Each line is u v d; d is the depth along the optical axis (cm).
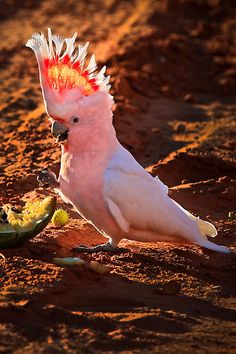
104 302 1183
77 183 1297
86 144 1285
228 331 1129
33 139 2086
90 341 1049
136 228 1334
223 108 2650
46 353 1009
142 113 2441
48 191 1691
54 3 3956
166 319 1138
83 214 1344
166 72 2894
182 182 1822
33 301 1123
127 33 3231
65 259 1260
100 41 3222
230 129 2353
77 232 1448
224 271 1361
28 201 1597
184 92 2798
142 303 1193
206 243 1390
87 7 3888
